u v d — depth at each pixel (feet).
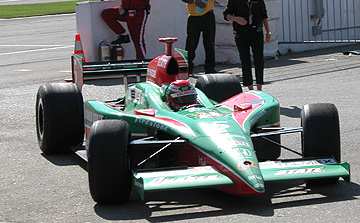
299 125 28.37
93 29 45.75
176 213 16.98
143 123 19.76
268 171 17.20
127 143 17.58
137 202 18.15
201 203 17.80
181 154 19.47
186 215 16.78
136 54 45.34
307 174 17.02
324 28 59.98
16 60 55.21
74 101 24.04
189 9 43.42
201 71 46.52
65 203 18.28
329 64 47.24
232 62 49.47
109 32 46.42
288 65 47.88
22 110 33.37
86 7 45.85
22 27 88.38
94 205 18.01
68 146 24.39
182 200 18.19
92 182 17.40
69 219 16.81
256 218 16.24
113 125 17.67
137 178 16.61
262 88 38.40
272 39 51.55
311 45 57.77
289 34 55.88
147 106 21.56
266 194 18.51
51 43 68.80
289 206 17.19
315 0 57.57
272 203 17.53
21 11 119.03
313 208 16.89
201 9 42.96
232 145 17.51
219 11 48.80
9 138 27.30
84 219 16.76
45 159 23.79
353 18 62.34
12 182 20.67
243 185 16.28
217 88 25.23
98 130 17.53
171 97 20.65
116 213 17.19
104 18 45.60
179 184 16.31
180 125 19.08
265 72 44.83
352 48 57.00
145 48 45.37
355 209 16.69
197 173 17.03
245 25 34.35
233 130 18.43
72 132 23.97
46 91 23.97
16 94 38.14
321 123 18.89
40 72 47.42
